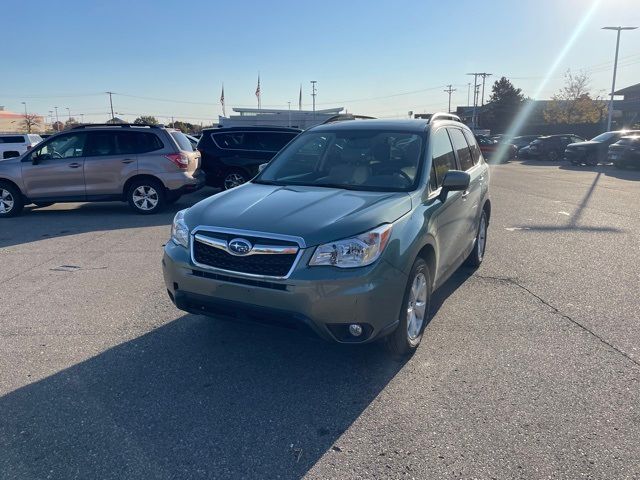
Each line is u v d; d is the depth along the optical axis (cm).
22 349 430
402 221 380
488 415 330
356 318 341
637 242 799
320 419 328
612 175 2052
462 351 421
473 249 626
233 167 1273
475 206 582
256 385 370
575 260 694
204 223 378
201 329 467
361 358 408
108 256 734
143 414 335
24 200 1079
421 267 401
